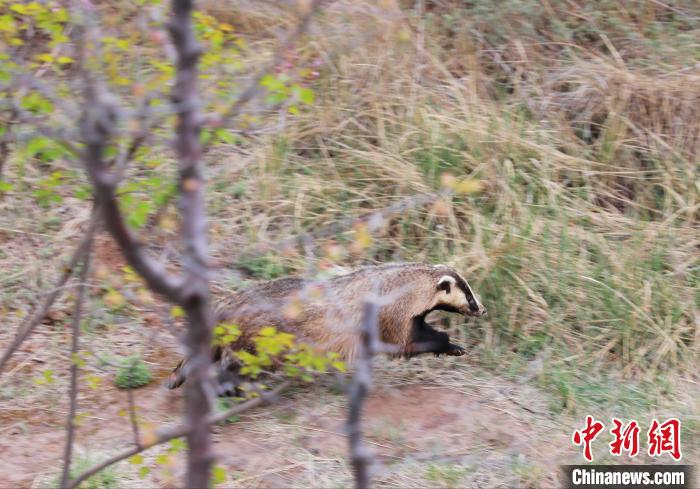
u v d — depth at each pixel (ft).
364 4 49.44
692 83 47.65
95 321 37.37
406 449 31.89
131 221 25.90
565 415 34.55
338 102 46.85
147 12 28.58
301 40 48.11
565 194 44.11
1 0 27.17
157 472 29.60
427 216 41.63
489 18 51.93
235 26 50.70
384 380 36.11
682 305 39.09
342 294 33.32
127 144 24.89
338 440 32.01
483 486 30.45
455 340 38.32
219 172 44.50
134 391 34.04
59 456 30.19
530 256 39.83
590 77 48.70
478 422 33.58
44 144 23.73
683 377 37.14
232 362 32.60
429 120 45.39
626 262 40.27
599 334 38.29
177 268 34.68
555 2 53.42
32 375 34.50
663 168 45.34
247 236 41.78
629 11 53.21
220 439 31.65
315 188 43.24
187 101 18.45
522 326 38.34
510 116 46.80
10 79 25.03
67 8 25.62
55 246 40.70
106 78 26.02
